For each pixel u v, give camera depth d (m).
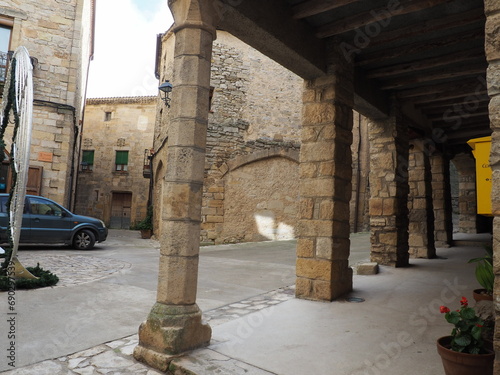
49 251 9.53
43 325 3.69
